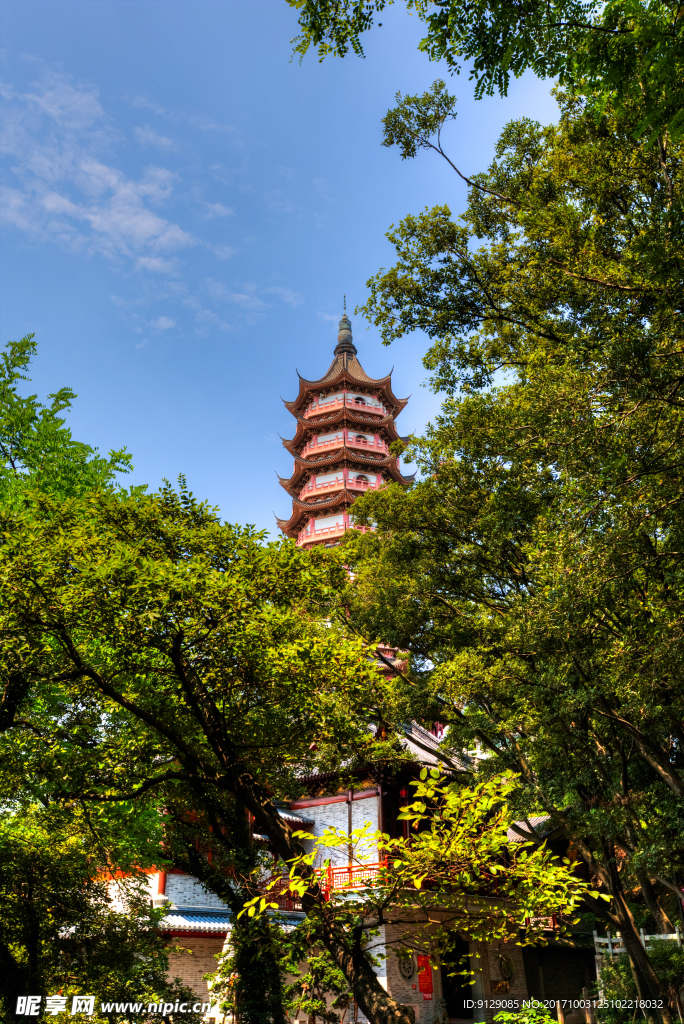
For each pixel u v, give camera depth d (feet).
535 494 47.34
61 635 35.78
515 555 54.75
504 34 21.13
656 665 36.55
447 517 59.36
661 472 34.22
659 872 45.55
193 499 41.06
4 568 33.12
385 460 197.67
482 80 22.25
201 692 39.37
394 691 59.72
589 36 20.94
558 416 36.91
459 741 61.77
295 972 37.68
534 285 60.85
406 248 66.64
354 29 22.53
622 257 50.39
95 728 43.24
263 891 37.04
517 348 66.44
